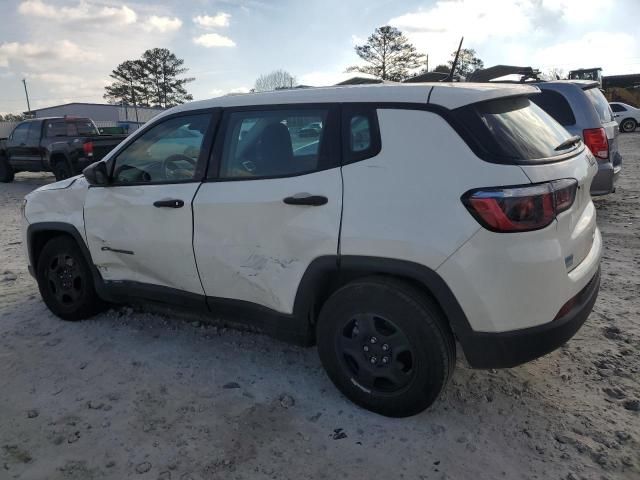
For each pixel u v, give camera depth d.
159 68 87.06
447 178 2.69
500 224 2.56
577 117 6.69
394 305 2.84
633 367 3.52
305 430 2.96
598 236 3.44
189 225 3.47
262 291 3.27
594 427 2.93
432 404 3.08
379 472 2.63
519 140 2.79
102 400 3.29
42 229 4.33
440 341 2.79
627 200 8.81
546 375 3.45
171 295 3.73
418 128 2.82
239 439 2.90
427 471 2.63
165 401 3.26
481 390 3.29
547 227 2.64
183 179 3.58
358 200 2.87
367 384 3.04
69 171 13.05
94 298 4.33
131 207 3.75
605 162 6.68
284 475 2.63
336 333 3.07
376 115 2.94
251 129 3.36
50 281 4.45
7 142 14.83
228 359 3.76
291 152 3.17
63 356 3.86
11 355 3.89
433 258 2.67
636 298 4.65
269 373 3.56
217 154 3.46
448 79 4.46
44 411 3.19
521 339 2.68
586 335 3.98
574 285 2.81
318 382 3.44
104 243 3.96
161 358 3.79
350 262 2.89
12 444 2.90
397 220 2.76
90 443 2.89
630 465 2.63
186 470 2.67
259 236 3.20
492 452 2.76
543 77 8.09
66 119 14.38
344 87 3.20
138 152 3.85
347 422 3.02
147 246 3.70
